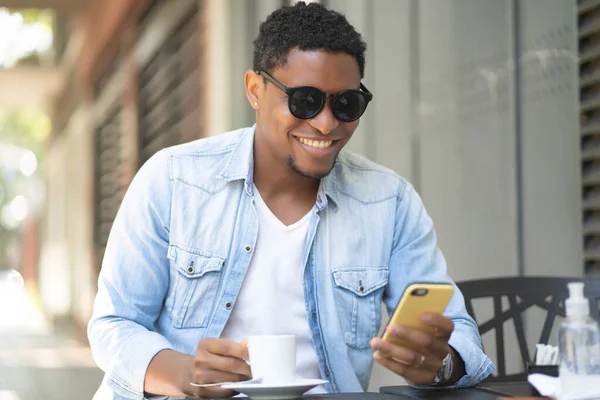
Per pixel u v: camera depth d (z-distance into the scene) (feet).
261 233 8.90
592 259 11.94
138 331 8.45
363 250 9.08
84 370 37.22
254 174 9.01
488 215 14.52
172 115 33.14
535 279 9.41
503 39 14.07
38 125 129.39
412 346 7.39
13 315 86.69
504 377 9.18
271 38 8.39
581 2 12.12
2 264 199.82
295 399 6.99
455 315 8.59
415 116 16.92
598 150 11.82
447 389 7.64
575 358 6.42
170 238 8.86
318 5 8.38
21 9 51.24
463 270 15.40
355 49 8.25
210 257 8.83
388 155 18.20
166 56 34.55
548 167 12.94
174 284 8.88
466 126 15.19
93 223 54.29
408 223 9.31
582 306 6.49
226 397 7.38
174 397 8.23
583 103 12.12
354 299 9.00
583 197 12.15
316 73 8.11
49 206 86.07
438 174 16.17
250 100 8.94
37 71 68.85
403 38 17.35
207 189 8.95
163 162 9.07
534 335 12.71
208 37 27.89
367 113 19.16
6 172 174.50
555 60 12.75
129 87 41.73
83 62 55.72
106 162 50.08
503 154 14.10
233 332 8.86
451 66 15.60
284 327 8.88
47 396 30.12
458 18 15.30
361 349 9.07
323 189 8.98
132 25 40.73
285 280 8.87
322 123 8.11
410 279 9.15
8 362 40.73
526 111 13.53
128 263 8.81
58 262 76.43
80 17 55.47
